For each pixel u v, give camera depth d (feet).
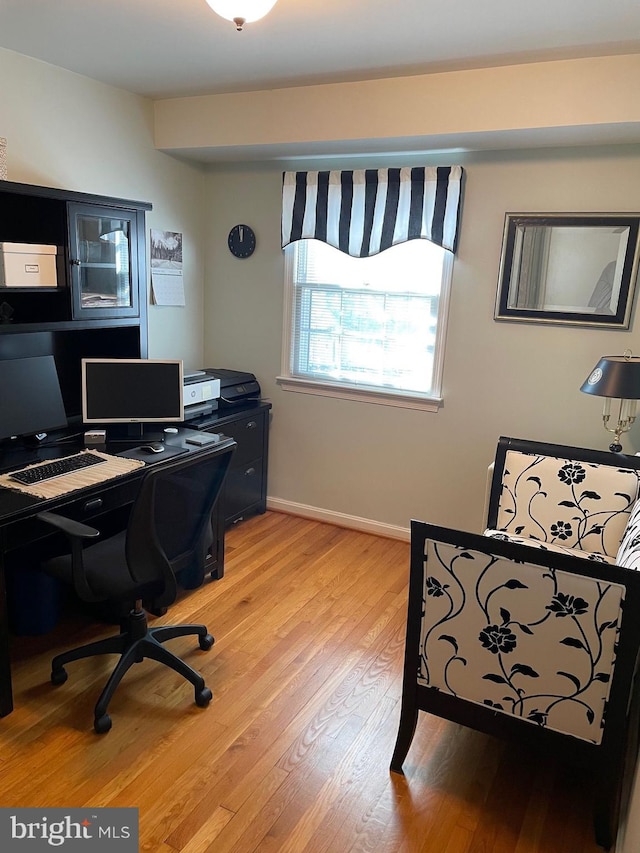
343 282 12.08
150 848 5.48
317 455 12.95
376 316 11.89
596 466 8.82
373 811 5.99
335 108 9.86
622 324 9.79
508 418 10.97
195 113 11.04
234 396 12.33
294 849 5.55
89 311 9.25
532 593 5.41
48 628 8.67
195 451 9.23
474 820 5.95
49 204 8.71
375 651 8.60
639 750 5.51
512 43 7.80
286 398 13.07
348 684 7.88
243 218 12.75
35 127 9.40
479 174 10.39
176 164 12.17
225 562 11.14
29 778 6.18
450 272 10.91
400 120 9.43
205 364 13.75
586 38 7.52
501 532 9.11
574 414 10.44
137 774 6.30
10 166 9.16
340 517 12.93
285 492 13.52
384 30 7.57
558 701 5.62
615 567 5.01
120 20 7.64
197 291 13.33
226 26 7.72
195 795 6.07
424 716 7.39
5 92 8.90
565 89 8.34
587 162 9.64
